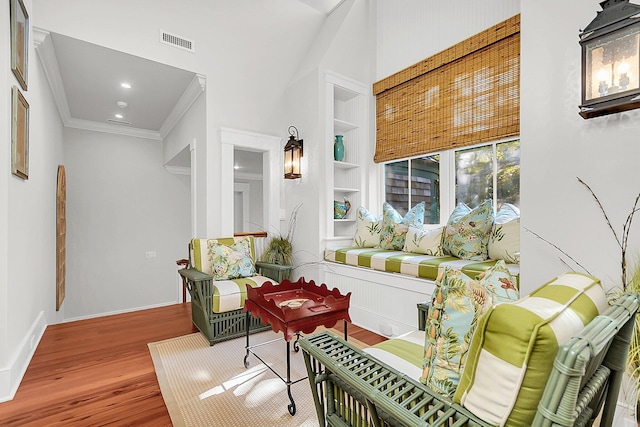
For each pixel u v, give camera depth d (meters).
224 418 1.68
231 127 3.64
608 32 1.40
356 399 1.06
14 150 1.93
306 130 3.67
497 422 0.69
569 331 0.68
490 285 1.12
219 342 2.71
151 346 2.62
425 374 1.02
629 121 1.46
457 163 3.07
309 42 3.83
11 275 1.98
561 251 1.66
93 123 4.97
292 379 2.09
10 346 1.96
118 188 5.28
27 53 2.26
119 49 2.86
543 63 1.72
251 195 7.91
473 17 2.87
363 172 3.79
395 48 3.58
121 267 5.30
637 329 1.39
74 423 1.64
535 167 1.75
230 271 3.06
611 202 1.50
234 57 3.52
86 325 3.14
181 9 3.01
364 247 3.41
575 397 0.57
